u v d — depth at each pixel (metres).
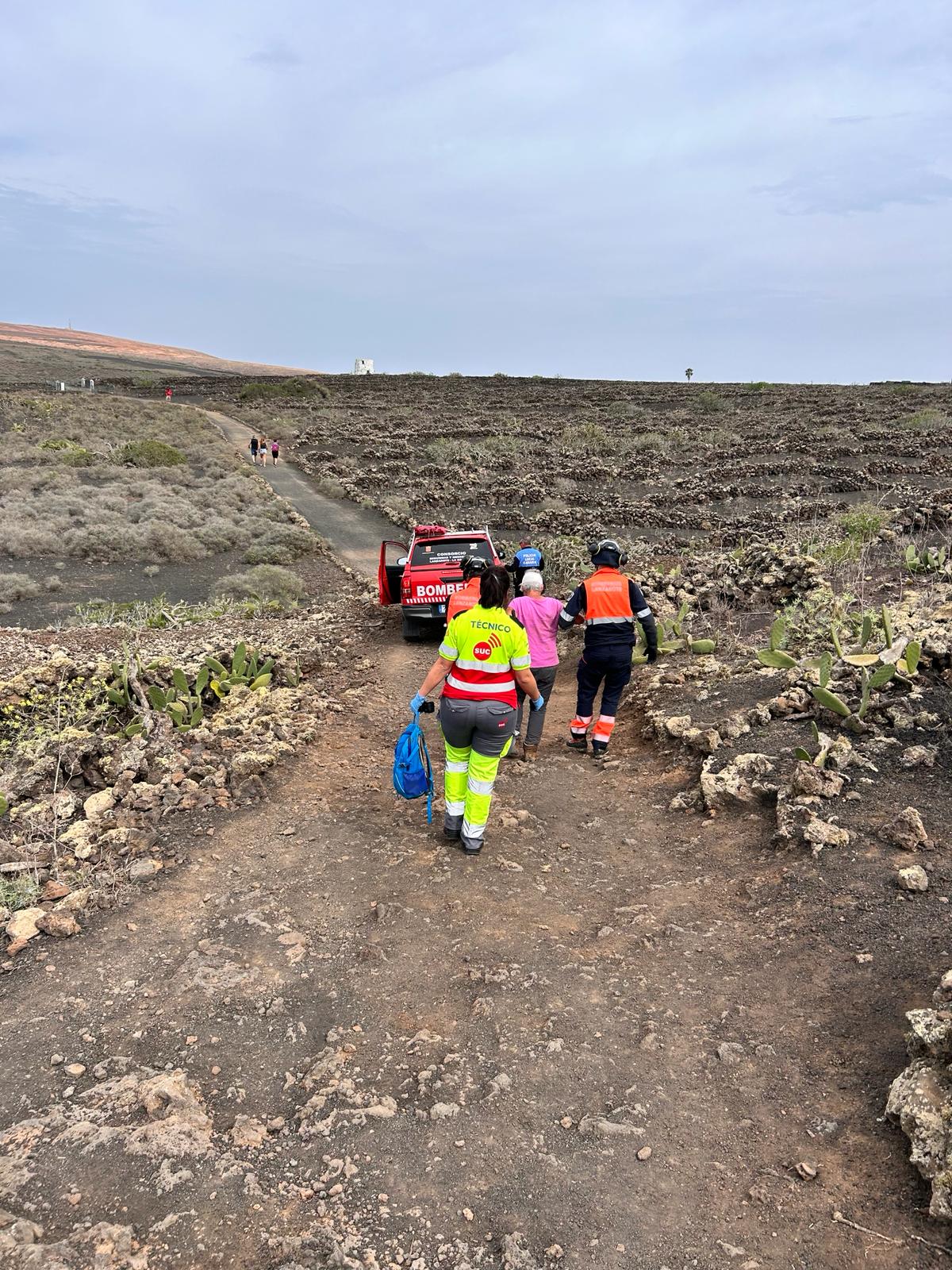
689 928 3.79
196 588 20.22
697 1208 2.33
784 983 3.28
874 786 4.55
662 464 34.69
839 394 63.88
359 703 8.56
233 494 30.91
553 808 5.50
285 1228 2.31
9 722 7.59
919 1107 2.39
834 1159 2.43
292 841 4.98
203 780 5.80
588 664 6.41
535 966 3.60
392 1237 2.28
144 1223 2.32
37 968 3.71
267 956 3.73
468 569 6.62
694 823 4.87
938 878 3.70
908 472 28.75
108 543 23.12
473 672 4.57
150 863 4.61
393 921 4.02
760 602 11.21
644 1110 2.71
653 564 16.48
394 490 32.88
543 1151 2.57
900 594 9.36
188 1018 3.30
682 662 8.23
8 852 4.78
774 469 30.45
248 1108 2.81
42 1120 2.71
